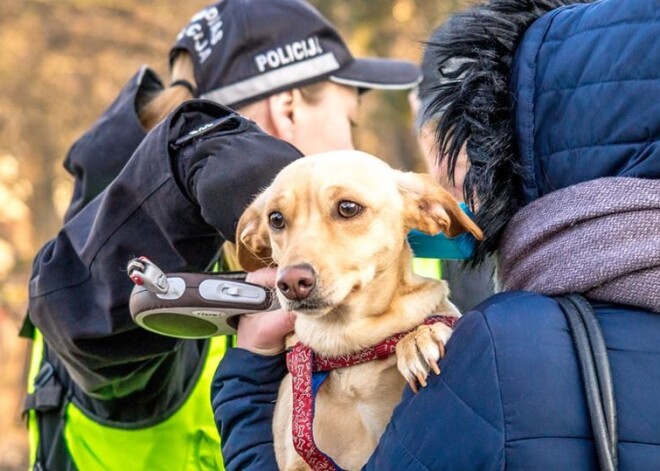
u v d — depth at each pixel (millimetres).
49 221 15953
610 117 2285
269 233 2703
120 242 2936
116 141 3559
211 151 2816
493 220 2482
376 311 2652
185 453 3451
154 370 3354
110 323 2975
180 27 16516
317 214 2619
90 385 3240
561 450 2076
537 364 2121
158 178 2865
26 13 16172
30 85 16016
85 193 3568
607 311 2188
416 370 2305
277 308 2754
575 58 2375
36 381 3627
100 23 16375
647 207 2172
